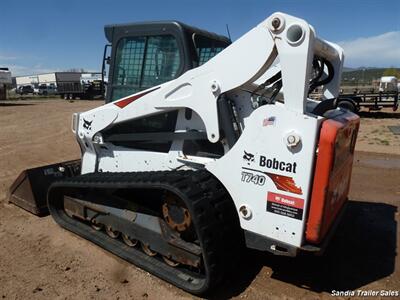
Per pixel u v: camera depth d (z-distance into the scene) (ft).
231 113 11.04
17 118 58.18
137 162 13.66
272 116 9.73
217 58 10.78
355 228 15.75
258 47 10.01
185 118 12.19
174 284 11.43
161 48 12.92
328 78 13.09
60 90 133.69
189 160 12.14
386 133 41.63
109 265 12.74
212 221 10.41
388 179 22.98
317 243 9.82
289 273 12.25
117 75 14.24
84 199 14.78
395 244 14.32
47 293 11.17
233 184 10.72
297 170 9.50
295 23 9.19
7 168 25.89
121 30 13.79
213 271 10.44
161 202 12.47
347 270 12.47
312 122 9.21
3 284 11.63
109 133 14.20
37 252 13.66
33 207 17.02
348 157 12.16
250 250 13.35
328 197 9.83
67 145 34.65
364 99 62.49
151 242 12.32
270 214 10.11
